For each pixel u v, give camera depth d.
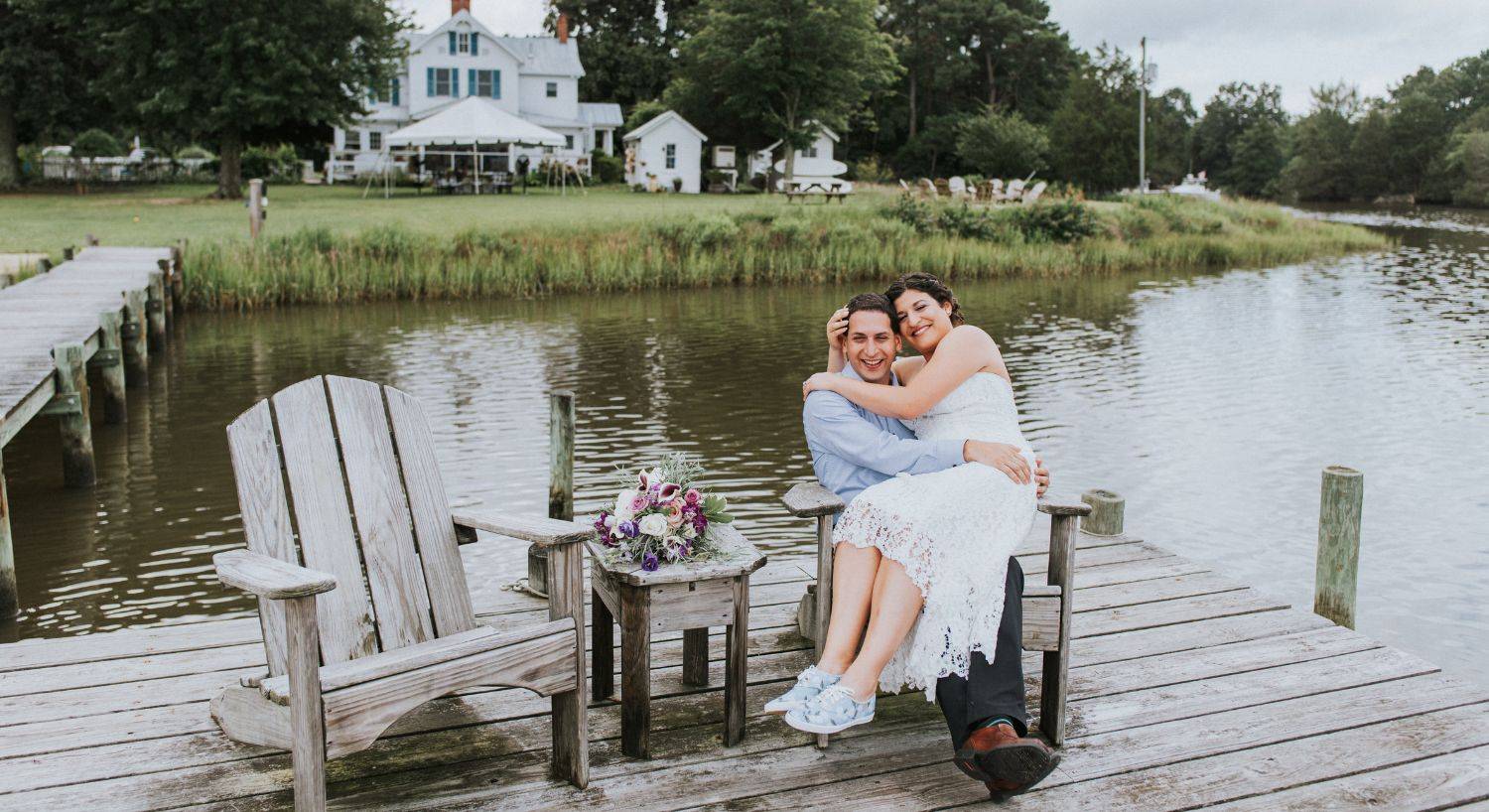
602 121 53.88
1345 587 5.48
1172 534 8.52
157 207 31.50
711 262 25.81
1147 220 34.66
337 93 35.28
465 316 20.50
